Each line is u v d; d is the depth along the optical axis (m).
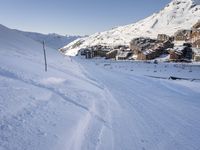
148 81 34.28
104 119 11.64
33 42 52.06
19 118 8.12
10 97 9.70
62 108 11.01
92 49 196.00
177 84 32.81
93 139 8.80
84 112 11.69
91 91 18.03
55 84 16.19
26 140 6.96
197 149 9.38
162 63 103.81
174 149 9.13
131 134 10.12
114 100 16.98
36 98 10.93
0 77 12.14
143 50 149.75
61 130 8.62
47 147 7.11
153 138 9.98
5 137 6.63
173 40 180.50
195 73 55.62
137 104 16.69
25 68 18.48
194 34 158.62
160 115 14.13
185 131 11.45
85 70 44.28
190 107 17.61
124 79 34.16
